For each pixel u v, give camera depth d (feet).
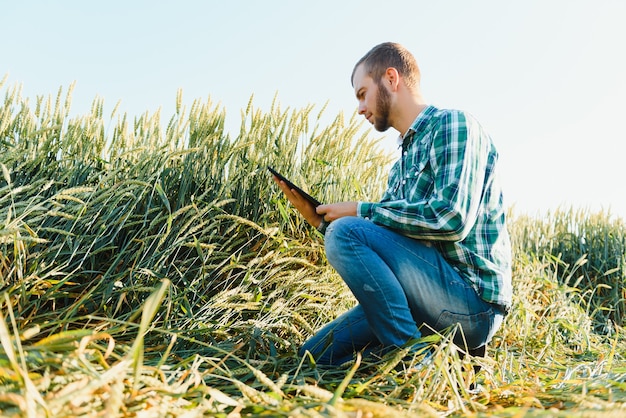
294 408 3.39
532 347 9.61
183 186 6.86
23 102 7.20
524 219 16.03
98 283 5.52
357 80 6.69
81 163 6.88
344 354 6.26
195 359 4.00
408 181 6.03
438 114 5.96
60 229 5.92
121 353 4.66
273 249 7.37
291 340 6.50
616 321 13.38
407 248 5.51
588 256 14.71
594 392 4.38
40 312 5.37
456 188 5.33
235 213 7.29
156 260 6.26
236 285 7.04
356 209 5.90
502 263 5.80
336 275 8.02
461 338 5.70
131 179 6.50
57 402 2.73
